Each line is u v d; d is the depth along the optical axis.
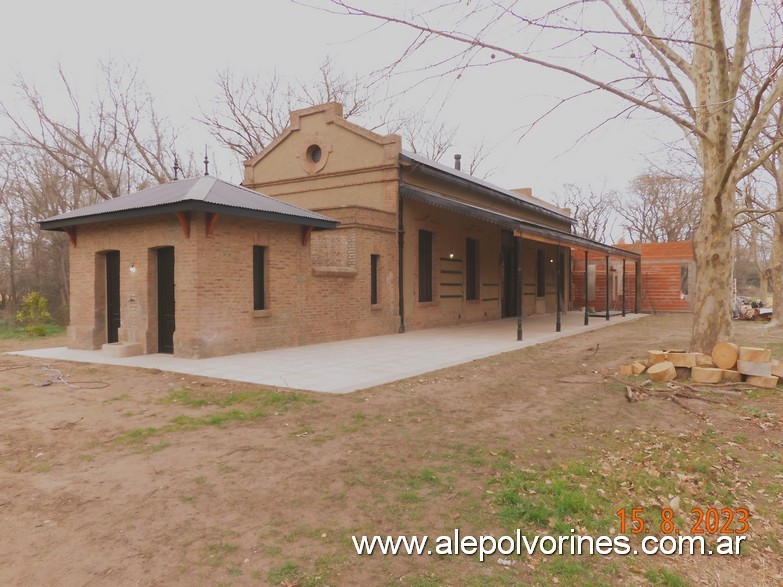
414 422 6.02
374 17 3.58
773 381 7.49
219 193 11.07
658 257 27.58
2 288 27.50
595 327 18.22
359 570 2.99
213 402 6.97
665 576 2.97
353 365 9.74
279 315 12.21
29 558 3.08
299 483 4.23
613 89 4.79
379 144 15.97
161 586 2.81
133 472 4.46
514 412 6.48
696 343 8.57
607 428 5.78
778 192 14.91
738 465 4.74
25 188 26.38
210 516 3.64
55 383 8.24
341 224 14.62
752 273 57.88
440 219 18.03
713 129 7.89
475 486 4.18
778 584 3.00
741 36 7.07
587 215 51.38
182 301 10.49
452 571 3.00
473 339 14.29
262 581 2.87
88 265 12.28
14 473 4.46
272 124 31.42
